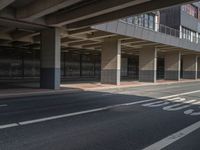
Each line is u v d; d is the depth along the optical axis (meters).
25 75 41.97
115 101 16.12
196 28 55.97
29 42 32.59
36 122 9.43
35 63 43.50
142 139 7.56
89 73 55.00
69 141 7.18
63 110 12.19
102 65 33.41
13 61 40.12
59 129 8.48
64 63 49.22
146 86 32.47
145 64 41.53
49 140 7.22
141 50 41.91
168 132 8.46
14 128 8.48
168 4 16.30
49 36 23.95
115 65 32.19
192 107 14.20
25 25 22.83
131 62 63.94
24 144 6.81
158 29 40.19
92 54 54.84
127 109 13.06
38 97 17.56
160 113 12.09
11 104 13.90
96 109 12.76
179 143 7.25
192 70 58.97
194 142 7.37
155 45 40.16
